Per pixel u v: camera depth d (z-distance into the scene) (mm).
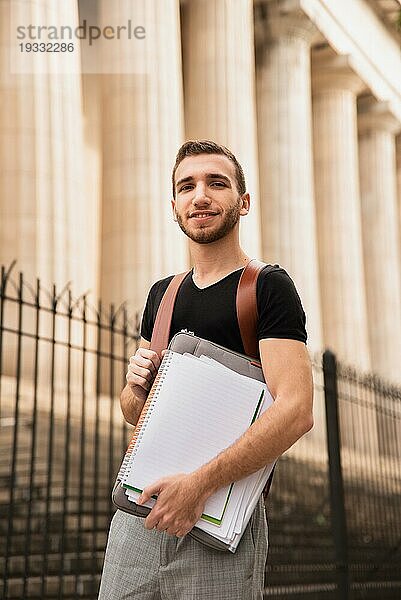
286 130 28062
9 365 14922
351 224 31500
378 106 34406
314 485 15047
